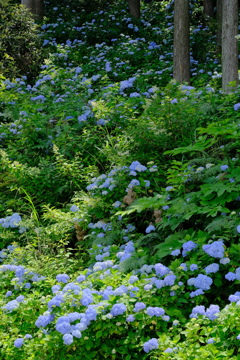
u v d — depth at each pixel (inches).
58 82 364.8
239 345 140.4
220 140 247.3
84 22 631.2
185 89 287.7
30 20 493.0
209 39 537.0
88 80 339.6
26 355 157.1
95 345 151.6
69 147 287.0
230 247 177.3
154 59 478.6
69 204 255.9
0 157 284.8
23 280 194.4
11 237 238.5
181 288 164.2
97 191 243.9
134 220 235.0
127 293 160.7
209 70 458.9
